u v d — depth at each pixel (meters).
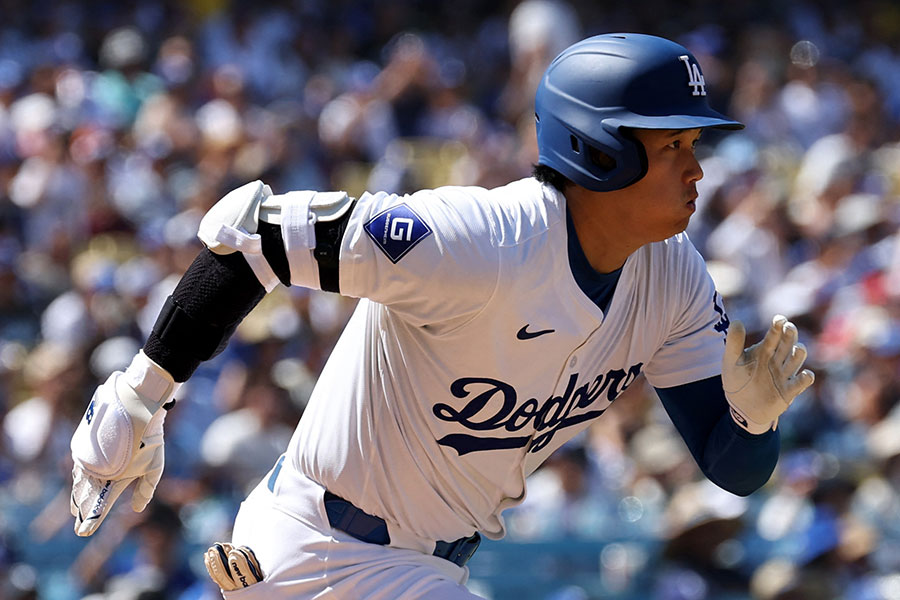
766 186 30.25
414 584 8.77
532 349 8.44
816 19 44.81
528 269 8.20
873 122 37.47
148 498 8.80
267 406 21.56
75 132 29.58
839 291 27.02
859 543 19.58
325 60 38.69
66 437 22.27
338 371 8.88
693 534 19.44
